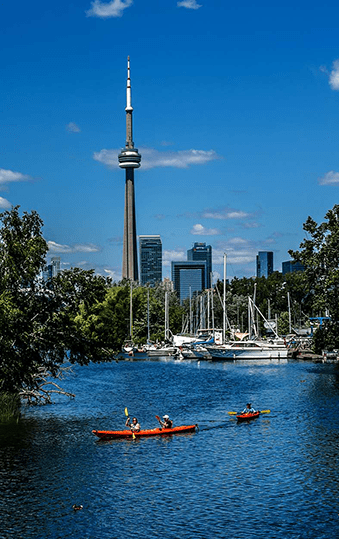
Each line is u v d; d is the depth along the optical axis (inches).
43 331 2470.5
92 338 2940.5
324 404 3051.2
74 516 1565.0
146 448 2215.8
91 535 1455.5
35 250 2450.8
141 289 7864.2
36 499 1680.6
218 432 2474.2
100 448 2210.9
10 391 2647.6
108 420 2723.9
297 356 5866.1
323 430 2456.9
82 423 2652.6
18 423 2655.0
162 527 1496.1
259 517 1547.7
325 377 4217.5
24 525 1512.1
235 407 3053.6
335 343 4505.4
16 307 2417.6
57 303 2603.3
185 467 1971.0
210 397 3410.4
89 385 4057.6
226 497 1686.8
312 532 1456.7
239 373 4672.7
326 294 4387.3
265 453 2128.4
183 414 2876.5
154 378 4458.7
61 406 3112.7
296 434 2402.8
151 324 7795.3
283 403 3122.5
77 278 2620.6
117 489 1758.1
